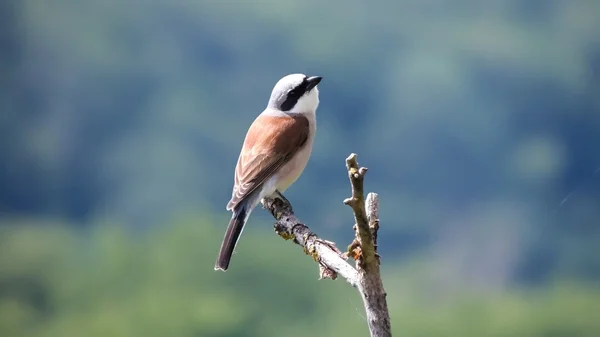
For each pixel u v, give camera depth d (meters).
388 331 5.27
